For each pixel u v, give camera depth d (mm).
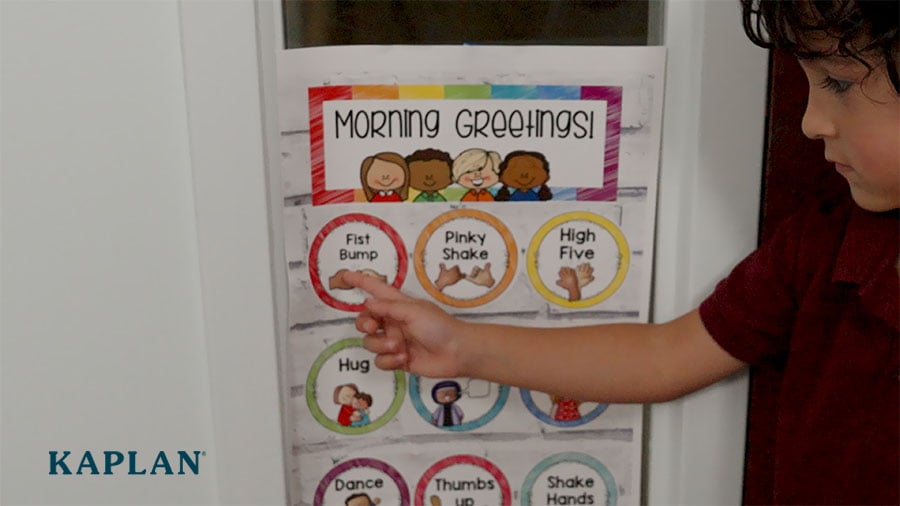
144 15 656
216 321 701
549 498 780
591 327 722
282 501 742
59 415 729
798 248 667
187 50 647
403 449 763
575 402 761
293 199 700
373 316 709
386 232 714
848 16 510
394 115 691
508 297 733
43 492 745
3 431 729
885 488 636
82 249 696
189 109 658
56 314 708
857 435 644
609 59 688
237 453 729
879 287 611
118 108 671
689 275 728
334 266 719
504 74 687
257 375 715
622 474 777
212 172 671
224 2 643
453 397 755
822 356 661
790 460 681
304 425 748
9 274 697
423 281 727
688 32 691
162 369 724
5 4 647
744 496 773
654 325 723
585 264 729
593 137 703
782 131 698
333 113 688
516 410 761
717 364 707
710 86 690
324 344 733
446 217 714
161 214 692
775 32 558
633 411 765
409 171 703
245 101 662
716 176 709
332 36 685
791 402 676
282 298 719
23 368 717
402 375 748
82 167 681
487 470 772
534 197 713
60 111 669
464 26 688
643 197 717
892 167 554
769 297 678
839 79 544
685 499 772
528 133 700
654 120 702
